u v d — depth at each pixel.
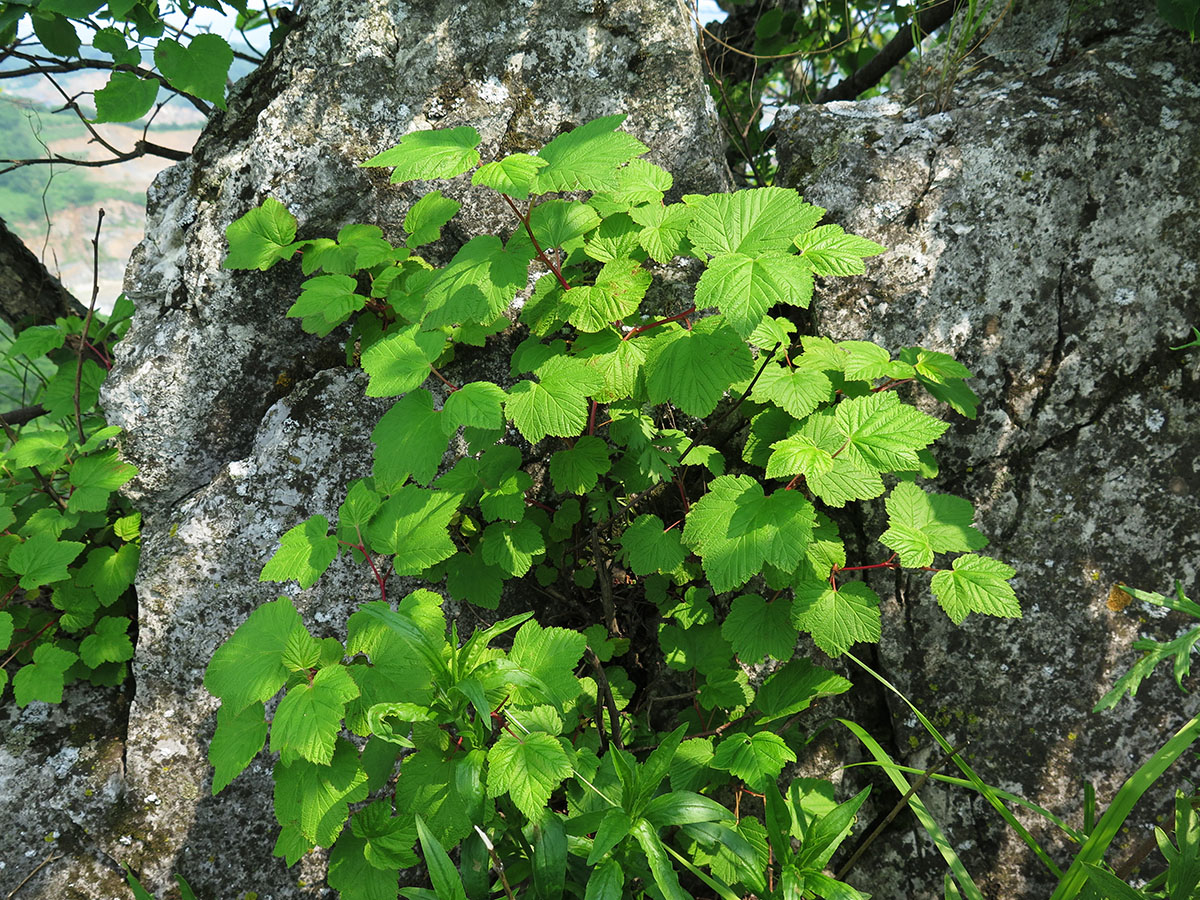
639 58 0.70
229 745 0.57
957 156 0.68
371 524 0.62
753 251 0.54
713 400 0.57
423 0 0.71
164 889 0.72
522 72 0.71
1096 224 0.66
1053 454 0.67
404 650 0.57
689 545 0.61
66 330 0.83
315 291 0.67
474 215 0.72
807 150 0.72
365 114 0.71
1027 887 0.66
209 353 0.74
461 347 0.73
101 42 0.72
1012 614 0.56
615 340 0.61
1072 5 0.70
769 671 0.71
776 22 0.99
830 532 0.62
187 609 0.73
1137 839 0.65
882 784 0.69
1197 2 0.64
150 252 0.75
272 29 0.79
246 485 0.73
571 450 0.65
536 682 0.55
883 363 0.62
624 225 0.61
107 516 0.80
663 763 0.54
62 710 0.76
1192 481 0.65
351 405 0.73
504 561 0.66
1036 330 0.67
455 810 0.55
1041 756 0.66
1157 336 0.66
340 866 0.58
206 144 0.75
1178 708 0.65
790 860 0.55
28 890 0.70
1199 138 0.65
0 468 0.81
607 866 0.52
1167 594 0.65
